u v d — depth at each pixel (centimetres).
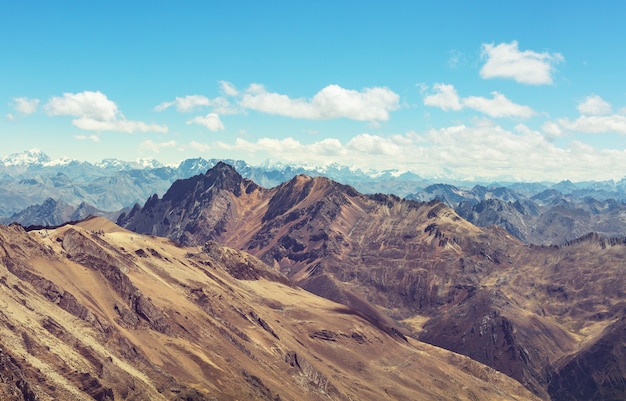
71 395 18475
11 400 16712
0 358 17712
